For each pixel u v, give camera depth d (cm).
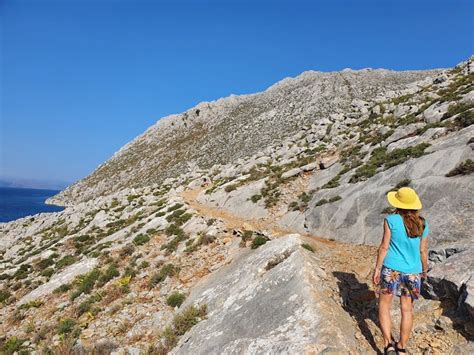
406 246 604
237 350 792
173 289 1468
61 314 1581
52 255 2614
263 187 2844
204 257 1672
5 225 5222
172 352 975
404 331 595
